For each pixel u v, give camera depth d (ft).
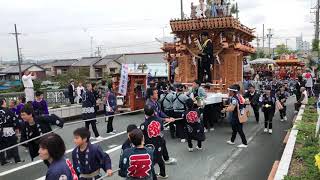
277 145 37.70
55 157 13.03
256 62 109.19
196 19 52.01
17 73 214.48
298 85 67.26
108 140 39.58
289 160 25.95
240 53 55.93
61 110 54.34
